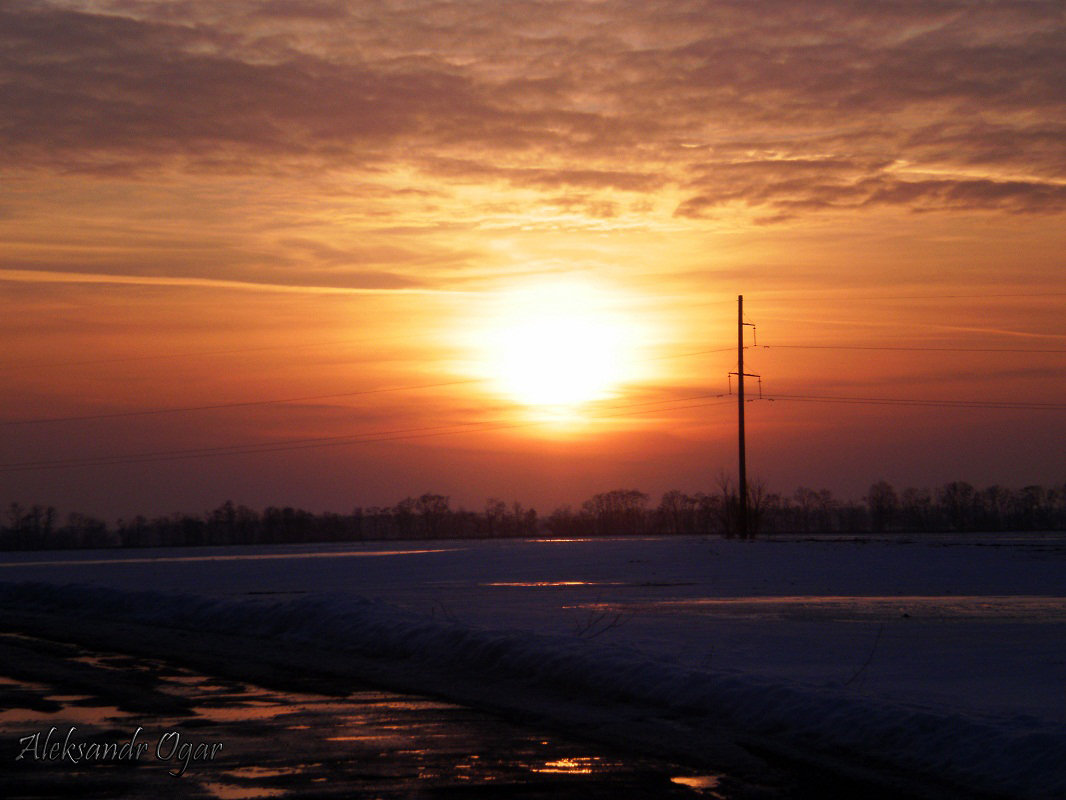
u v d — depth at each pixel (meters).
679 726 10.36
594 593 27.89
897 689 11.91
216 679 13.58
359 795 7.86
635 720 10.66
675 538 73.25
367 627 17.16
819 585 31.34
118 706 11.61
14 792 7.96
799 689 10.85
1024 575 35.53
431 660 14.91
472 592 28.55
